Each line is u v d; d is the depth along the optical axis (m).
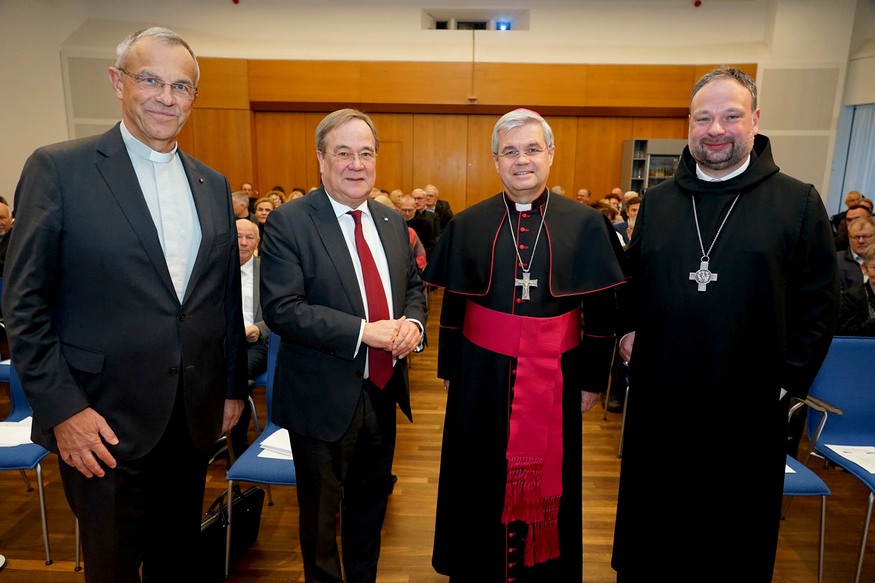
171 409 1.33
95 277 1.23
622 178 8.66
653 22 8.12
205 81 8.38
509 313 1.59
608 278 1.55
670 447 1.57
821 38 7.69
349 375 1.53
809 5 7.63
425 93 8.36
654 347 1.59
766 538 1.53
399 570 2.06
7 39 7.50
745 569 1.54
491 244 1.63
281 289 1.47
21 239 1.18
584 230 1.61
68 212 1.21
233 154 8.64
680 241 1.56
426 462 2.92
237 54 8.33
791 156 8.05
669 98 8.22
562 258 1.57
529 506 1.59
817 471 2.94
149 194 1.32
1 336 4.28
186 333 1.34
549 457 1.58
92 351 1.24
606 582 2.02
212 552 1.95
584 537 2.29
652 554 1.63
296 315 1.45
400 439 3.20
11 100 7.63
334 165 1.49
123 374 1.27
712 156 1.49
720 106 1.45
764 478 1.51
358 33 8.33
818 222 1.46
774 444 1.51
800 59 7.78
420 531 2.31
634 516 1.67
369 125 1.53
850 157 7.89
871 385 2.31
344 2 8.23
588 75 8.20
